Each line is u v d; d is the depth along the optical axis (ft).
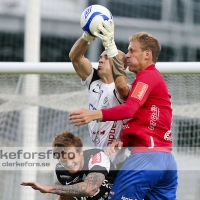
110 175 43.62
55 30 109.09
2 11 109.09
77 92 53.88
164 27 109.70
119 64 41.83
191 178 53.16
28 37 66.49
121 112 39.91
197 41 109.81
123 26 108.27
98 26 41.70
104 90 44.29
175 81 53.98
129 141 43.29
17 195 50.03
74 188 40.96
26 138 53.31
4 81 52.65
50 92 53.47
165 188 43.96
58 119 54.54
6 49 110.01
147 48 43.11
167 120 43.21
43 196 51.52
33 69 49.29
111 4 110.01
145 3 109.50
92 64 47.62
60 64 49.42
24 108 53.36
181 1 109.60
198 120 54.70
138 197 42.57
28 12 66.39
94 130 44.39
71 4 110.01
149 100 42.65
